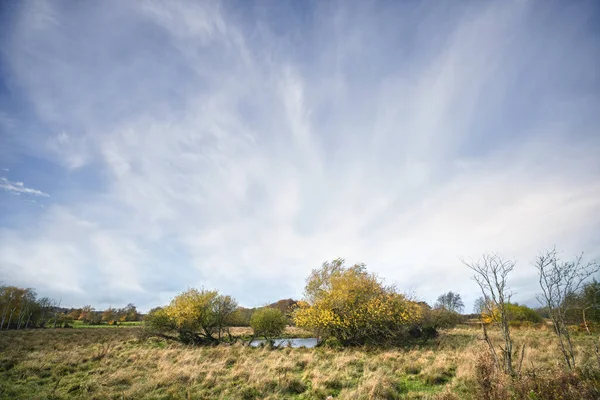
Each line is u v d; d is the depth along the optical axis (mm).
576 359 11305
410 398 8852
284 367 12789
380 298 22641
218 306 28016
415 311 23281
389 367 12867
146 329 28000
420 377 11133
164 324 27328
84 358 15922
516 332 25312
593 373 7594
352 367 12961
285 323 29188
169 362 14641
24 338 28531
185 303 26891
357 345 21109
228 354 17016
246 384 10578
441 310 27156
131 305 84812
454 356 14117
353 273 24375
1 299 59250
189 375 11758
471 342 19312
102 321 77125
